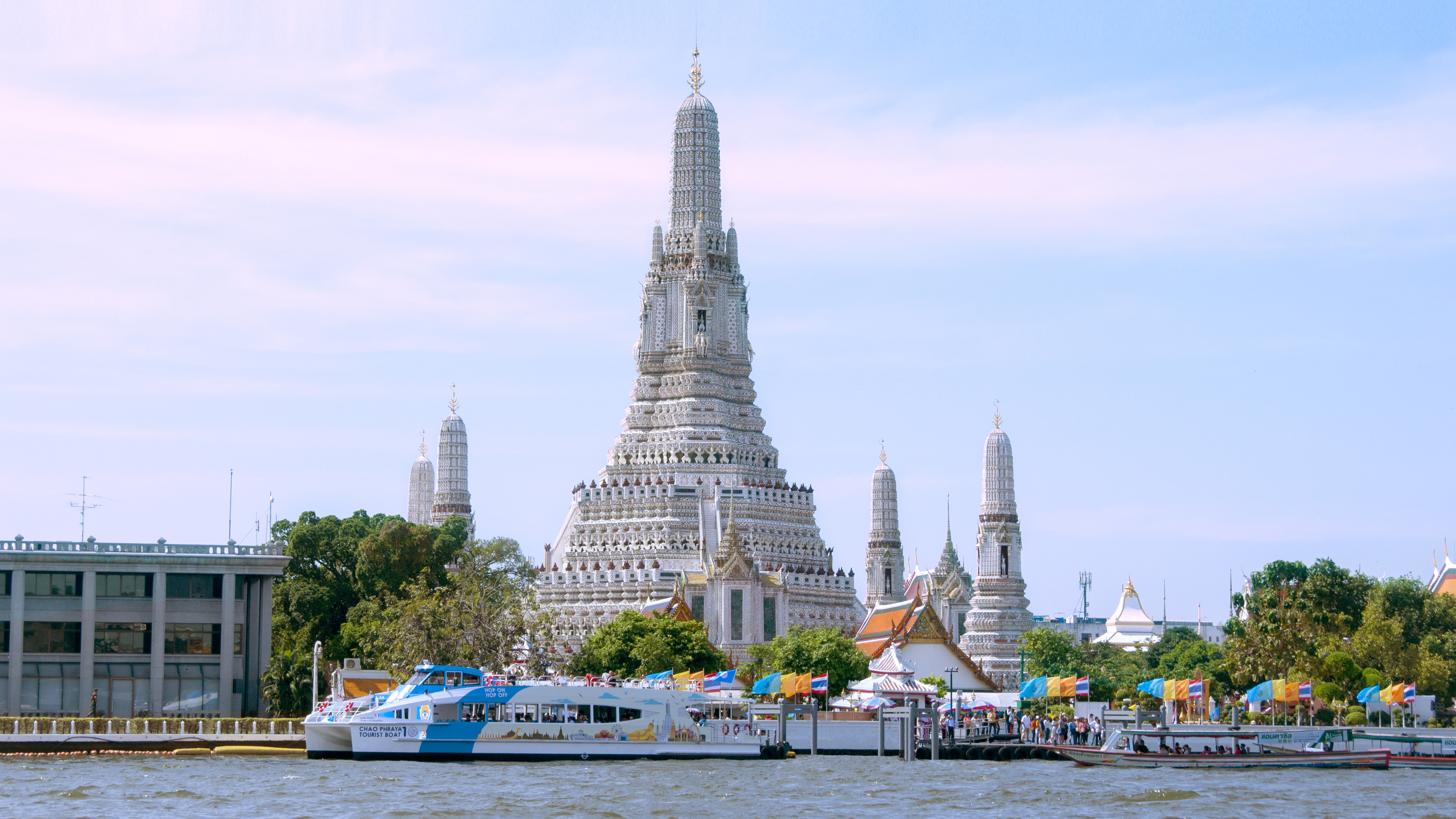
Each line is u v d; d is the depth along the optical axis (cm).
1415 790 11594
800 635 19412
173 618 16525
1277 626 19438
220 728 14412
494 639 16612
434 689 13362
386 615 17912
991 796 10856
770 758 14088
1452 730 16912
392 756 13175
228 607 16525
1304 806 10488
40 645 16162
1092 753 13638
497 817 9619
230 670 16425
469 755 13212
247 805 10062
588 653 18712
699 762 13625
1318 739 14000
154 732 14388
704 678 15125
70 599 16275
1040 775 12550
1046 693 15938
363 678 15850
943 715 16088
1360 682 19012
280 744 14175
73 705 16162
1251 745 13850
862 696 16962
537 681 15712
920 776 12425
